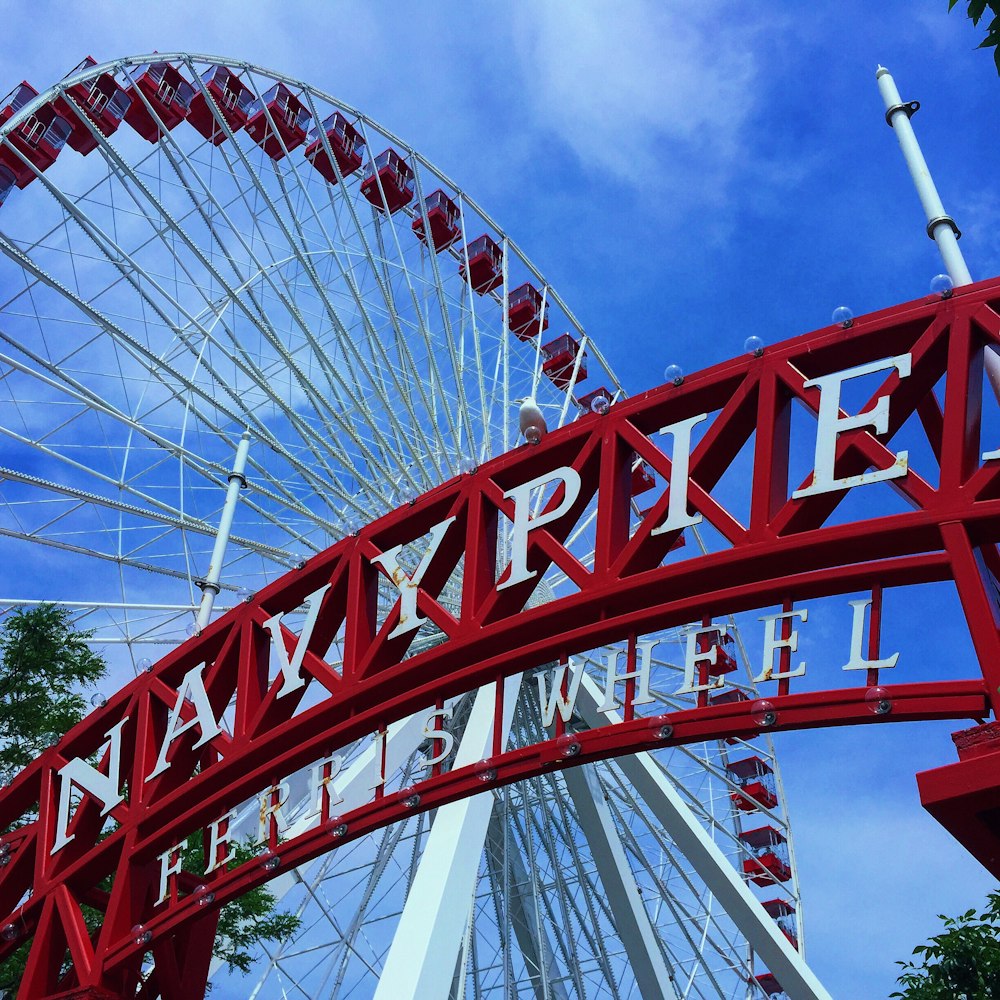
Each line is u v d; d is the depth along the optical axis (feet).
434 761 49.49
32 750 80.64
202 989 58.03
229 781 57.21
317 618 57.62
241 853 84.53
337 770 53.11
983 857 32.14
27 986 59.57
